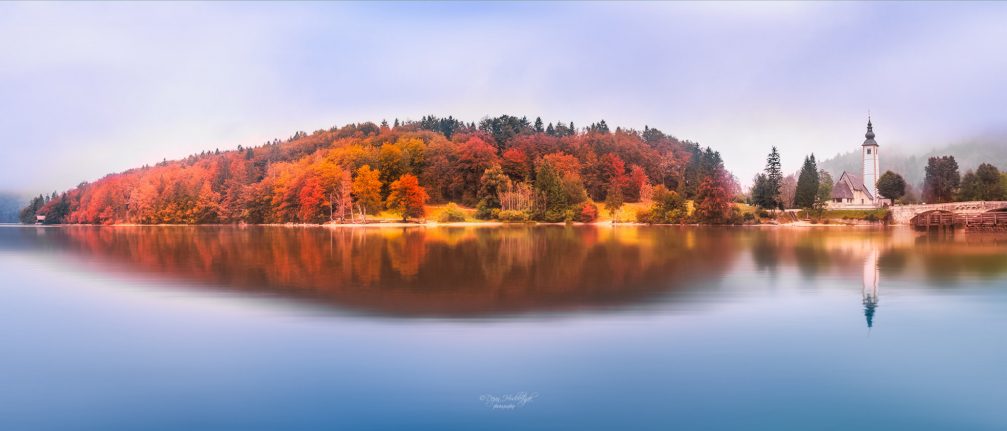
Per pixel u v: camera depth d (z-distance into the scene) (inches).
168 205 6560.0
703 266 1785.2
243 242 3024.1
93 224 7204.7
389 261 1953.7
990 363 795.4
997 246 2529.5
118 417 636.7
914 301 1204.5
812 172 5068.9
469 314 1072.2
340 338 914.1
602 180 6752.0
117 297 1280.8
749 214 4928.6
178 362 808.9
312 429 607.5
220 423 621.6
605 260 1959.9
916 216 4249.5
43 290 1392.7
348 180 5664.4
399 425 614.9
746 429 601.9
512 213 5413.4
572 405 659.4
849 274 1601.9
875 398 678.5
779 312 1096.2
